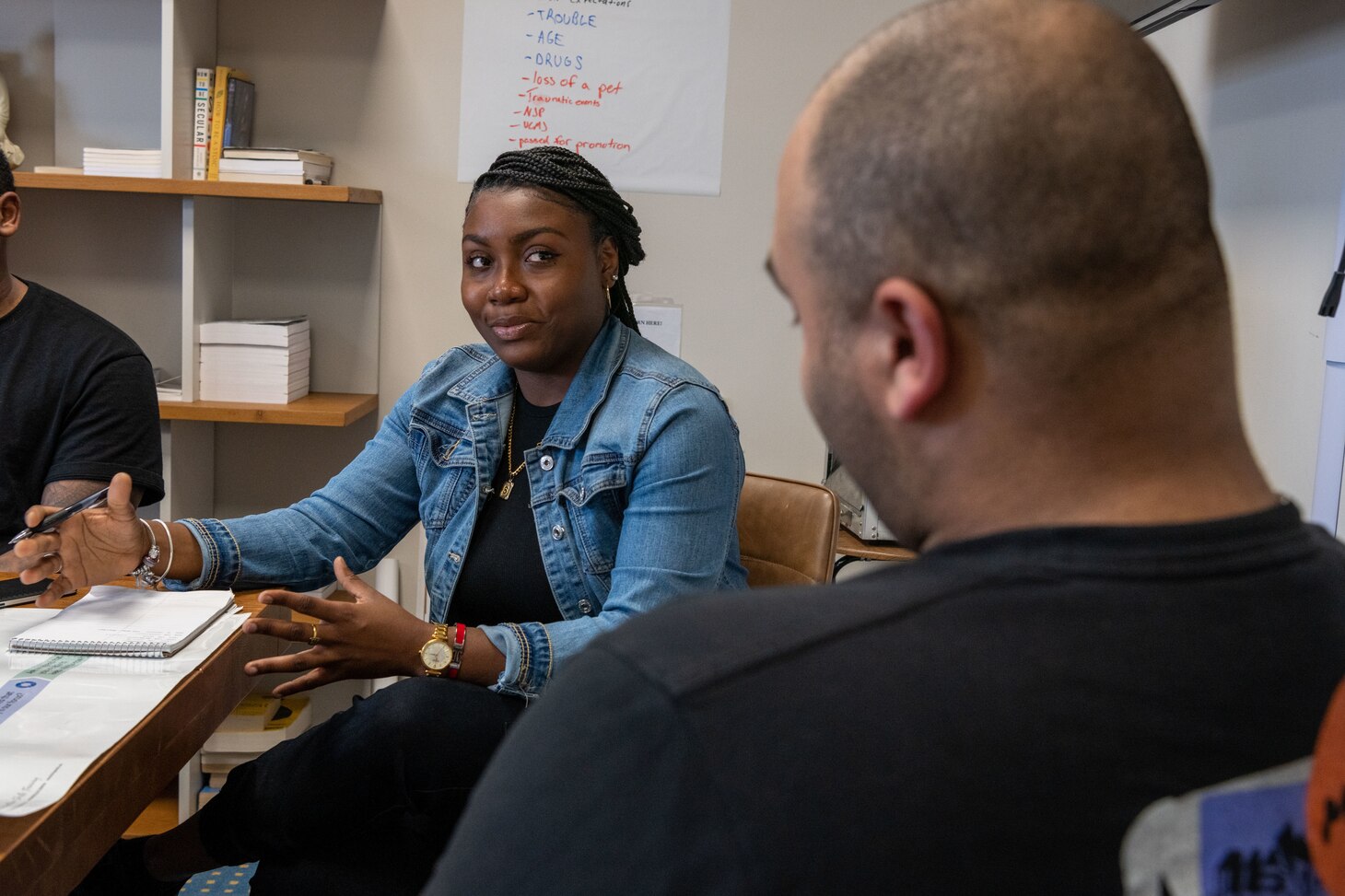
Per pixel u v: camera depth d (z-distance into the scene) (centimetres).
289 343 270
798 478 302
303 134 285
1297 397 226
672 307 294
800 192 52
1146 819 41
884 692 42
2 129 272
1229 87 262
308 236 288
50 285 286
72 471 199
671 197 291
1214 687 43
